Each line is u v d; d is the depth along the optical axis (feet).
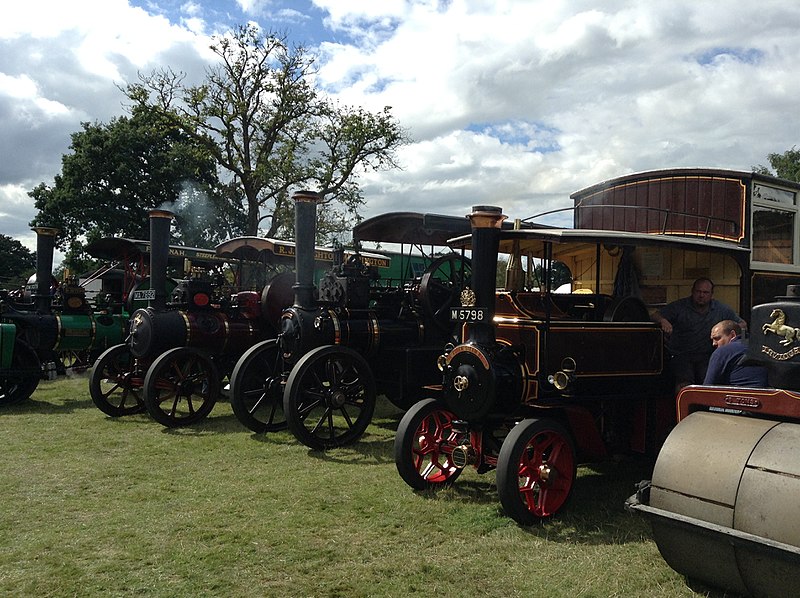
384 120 94.07
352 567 13.07
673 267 23.54
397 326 26.61
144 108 91.86
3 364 31.53
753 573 10.50
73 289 39.04
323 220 96.99
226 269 45.93
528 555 13.61
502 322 17.49
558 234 16.49
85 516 16.07
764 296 23.27
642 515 11.73
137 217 103.30
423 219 26.94
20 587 12.15
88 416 29.53
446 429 18.98
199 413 27.61
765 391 11.47
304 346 24.62
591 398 16.90
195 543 14.32
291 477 19.53
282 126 94.89
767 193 24.08
